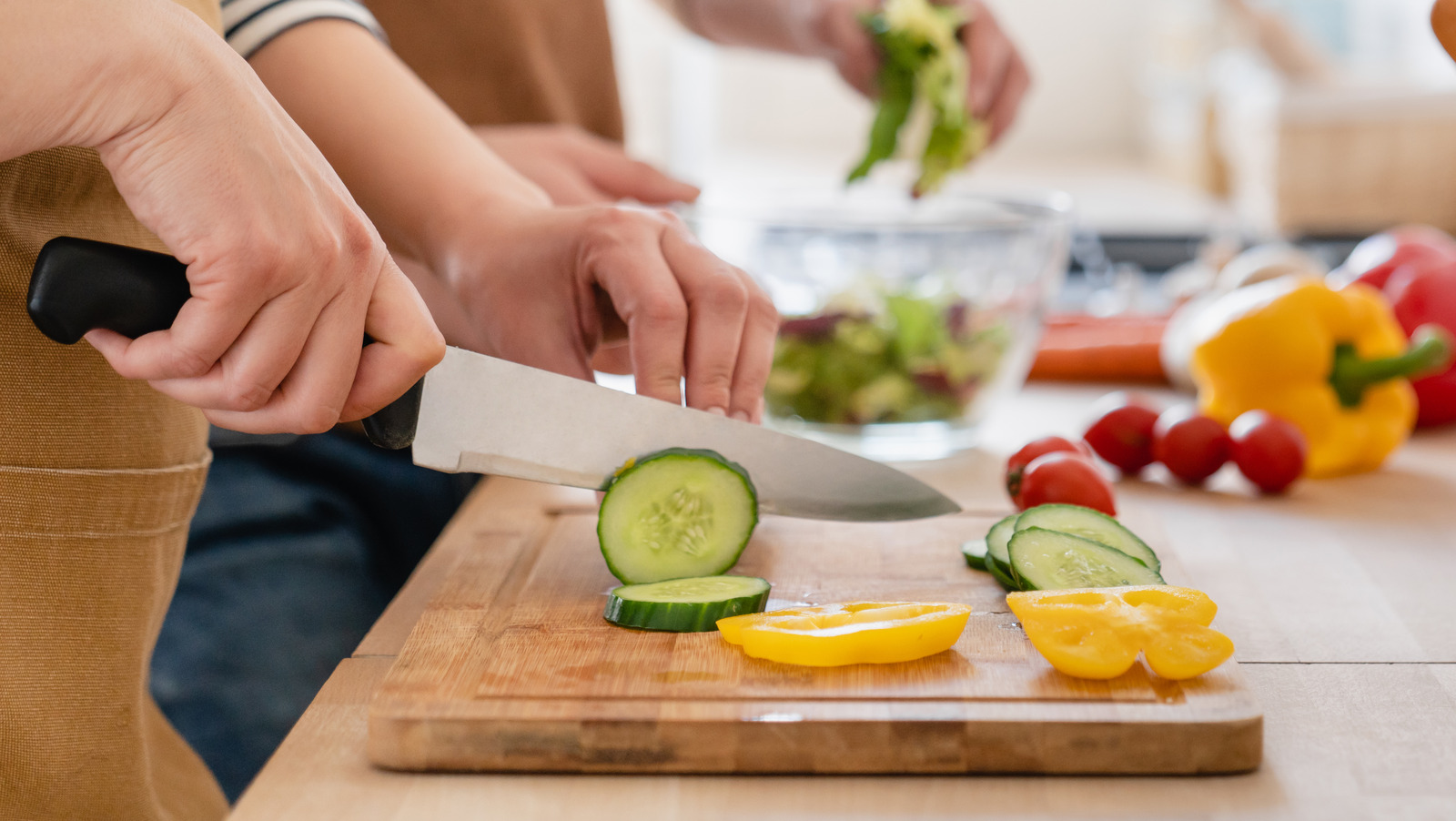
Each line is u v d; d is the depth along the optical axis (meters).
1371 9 4.48
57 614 0.88
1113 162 5.88
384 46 1.14
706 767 0.72
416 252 1.08
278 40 1.06
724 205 1.65
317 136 1.06
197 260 0.62
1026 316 1.41
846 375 1.35
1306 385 1.34
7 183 0.80
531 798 0.70
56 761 0.90
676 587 0.89
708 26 1.96
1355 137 2.87
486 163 1.08
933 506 1.07
